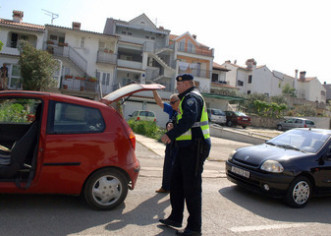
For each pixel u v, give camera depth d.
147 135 14.42
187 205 3.52
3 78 22.59
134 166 4.21
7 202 4.14
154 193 5.21
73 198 4.50
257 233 3.85
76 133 3.91
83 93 28.06
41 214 3.81
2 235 3.15
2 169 3.74
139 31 37.19
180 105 3.58
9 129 4.85
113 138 4.06
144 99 28.92
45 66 22.45
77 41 30.33
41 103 4.24
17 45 28.20
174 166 3.73
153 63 37.91
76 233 3.35
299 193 5.17
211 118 25.92
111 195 4.09
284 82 53.94
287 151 5.70
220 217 4.34
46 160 3.73
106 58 30.73
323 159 5.49
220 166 8.33
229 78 48.91
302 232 4.00
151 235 3.48
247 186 5.44
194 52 39.06
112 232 3.46
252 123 31.73
